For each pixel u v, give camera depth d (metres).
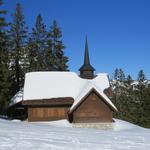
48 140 14.81
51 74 49.41
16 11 58.88
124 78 85.62
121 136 19.23
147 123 69.38
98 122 42.16
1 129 17.84
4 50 42.91
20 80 57.72
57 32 62.91
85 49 50.88
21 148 12.52
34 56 60.88
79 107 42.38
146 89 74.62
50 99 44.50
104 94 43.66
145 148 14.73
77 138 16.42
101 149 13.68
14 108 50.06
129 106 74.62
